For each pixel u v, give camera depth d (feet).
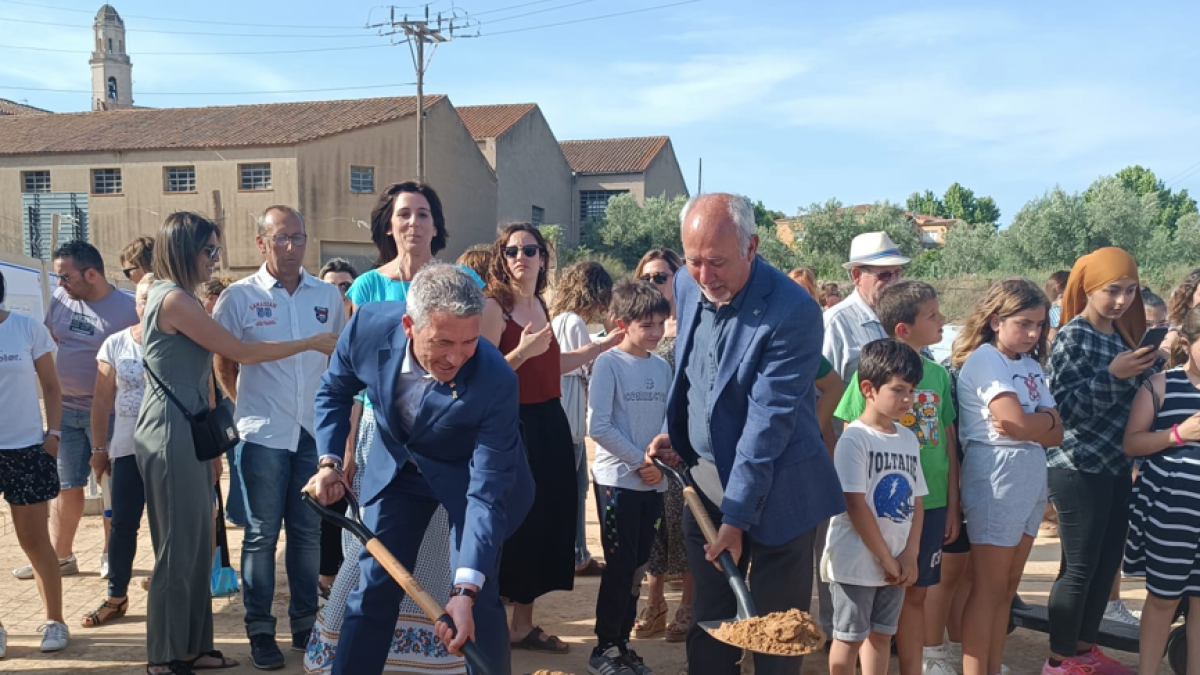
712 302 11.35
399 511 11.21
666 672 14.75
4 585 18.61
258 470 14.38
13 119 111.45
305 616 15.08
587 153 147.02
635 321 15.02
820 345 10.68
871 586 11.98
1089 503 13.70
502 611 10.84
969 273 102.32
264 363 14.46
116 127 105.50
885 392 11.93
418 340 9.55
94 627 16.15
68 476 18.97
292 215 14.82
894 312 13.82
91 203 100.22
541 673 9.43
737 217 10.39
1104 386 13.43
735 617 11.45
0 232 102.06
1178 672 14.32
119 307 19.45
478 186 117.19
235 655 15.03
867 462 11.98
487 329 13.43
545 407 14.49
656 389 15.10
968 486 13.42
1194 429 12.63
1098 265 13.85
